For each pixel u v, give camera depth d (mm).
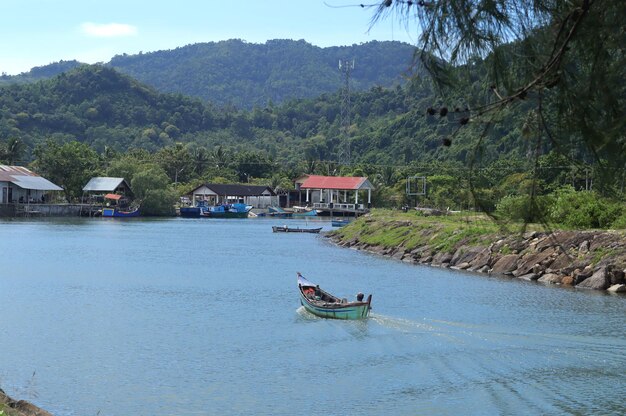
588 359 31797
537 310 43500
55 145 170875
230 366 31062
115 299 48094
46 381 28844
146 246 90500
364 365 31125
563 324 39250
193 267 67688
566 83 8141
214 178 198375
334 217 175750
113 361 31797
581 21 7898
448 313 42750
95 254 78438
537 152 8328
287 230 124312
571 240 58375
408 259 75188
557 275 55906
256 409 25750
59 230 115562
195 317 41781
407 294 50312
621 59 8086
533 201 8633
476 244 68062
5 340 35438
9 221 135000
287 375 29781
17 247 84688
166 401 26547
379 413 25172
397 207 155625
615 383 28203
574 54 8180
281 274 62625
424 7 8039
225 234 116375
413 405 25953
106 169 177875
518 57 8133
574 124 8125
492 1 8031
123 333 37312
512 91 8125
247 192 186000
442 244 72875
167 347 34375
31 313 42469
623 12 7930
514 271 60219
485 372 29891
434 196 123562
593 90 8086
